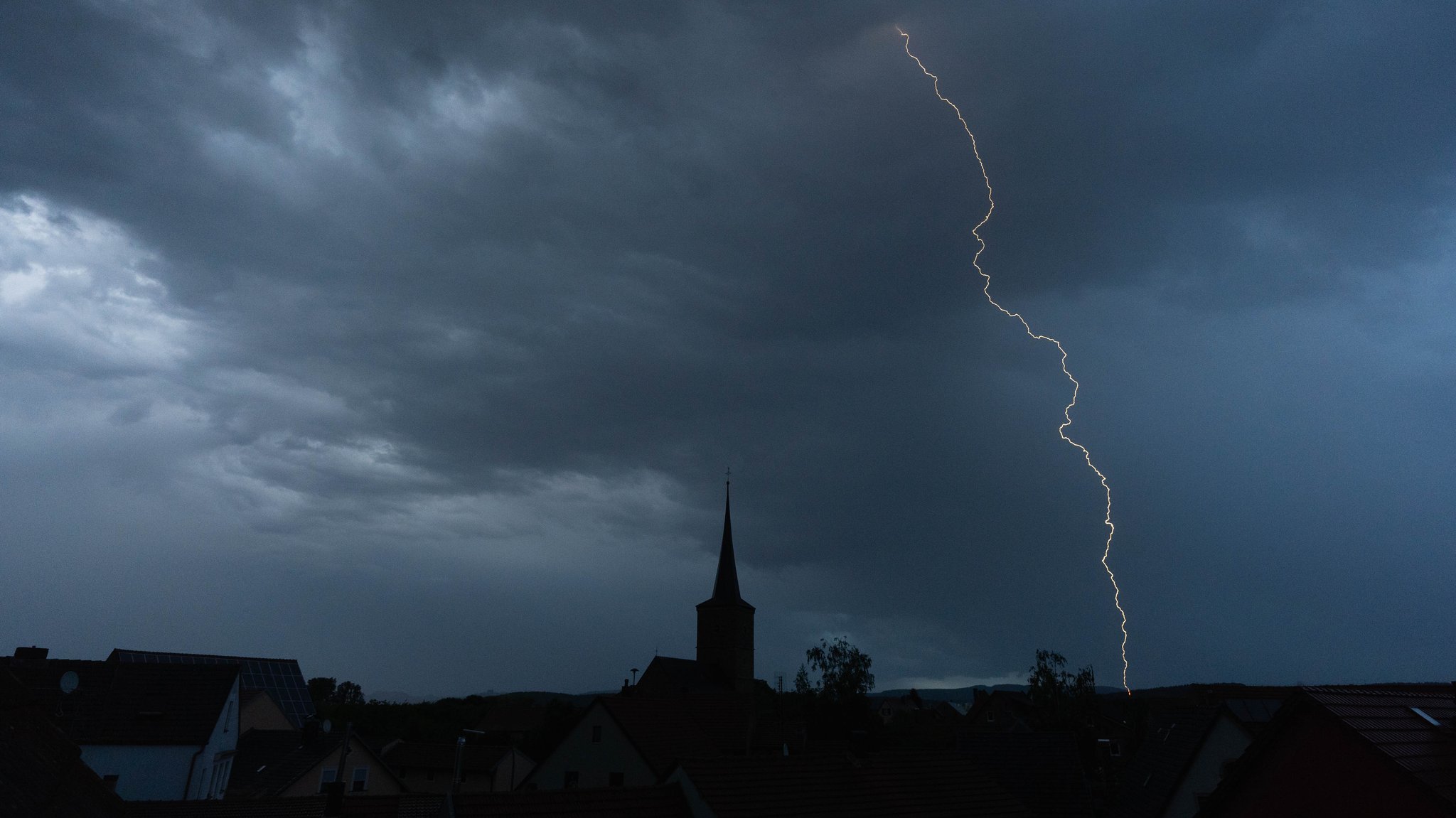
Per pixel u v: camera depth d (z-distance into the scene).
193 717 40.41
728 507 146.00
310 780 42.06
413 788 61.94
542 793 20.58
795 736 75.94
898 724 106.81
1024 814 26.28
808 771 24.27
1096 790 57.75
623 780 39.88
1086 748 66.62
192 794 38.53
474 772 60.03
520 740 85.25
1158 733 40.78
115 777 37.28
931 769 26.89
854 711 86.06
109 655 57.91
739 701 57.47
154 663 42.81
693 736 43.88
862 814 23.03
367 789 44.34
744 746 52.72
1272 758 15.36
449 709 100.38
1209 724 31.33
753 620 140.75
